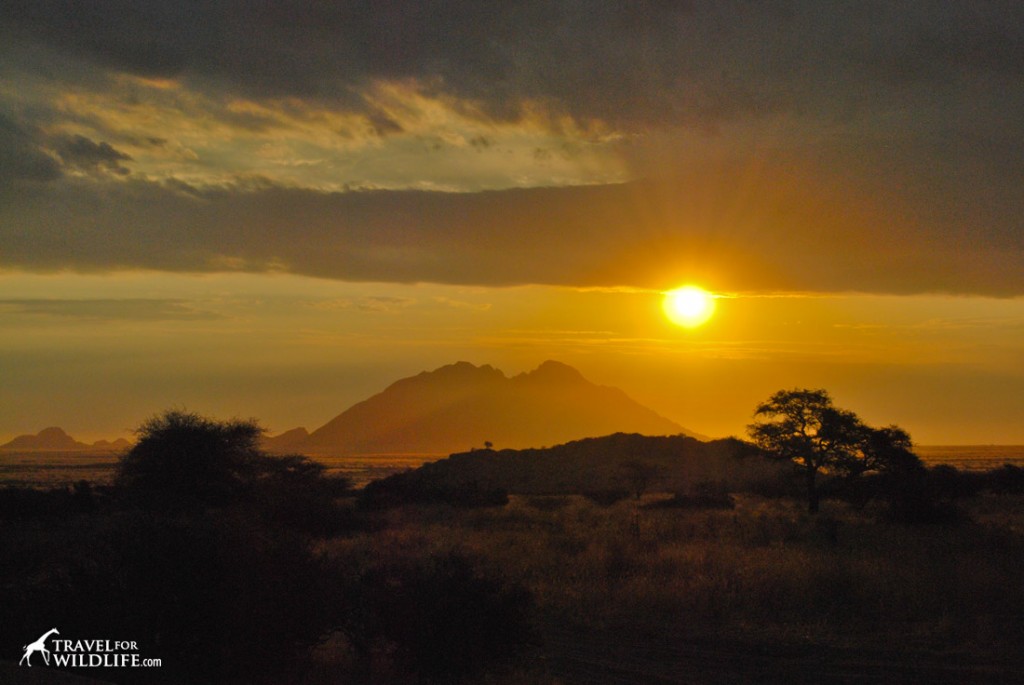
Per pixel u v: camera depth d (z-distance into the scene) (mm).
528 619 14086
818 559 23328
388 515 47125
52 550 20234
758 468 89375
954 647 14711
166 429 33750
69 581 12555
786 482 62219
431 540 29844
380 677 13047
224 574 12336
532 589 19875
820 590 19078
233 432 34688
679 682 12992
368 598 13617
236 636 12477
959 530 32250
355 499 61531
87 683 8789
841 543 29094
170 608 12078
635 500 68375
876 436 49094
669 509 54094
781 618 17297
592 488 86562
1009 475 65250
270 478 35312
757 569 21547
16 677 8867
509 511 51094
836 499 55719
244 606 12414
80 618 12055
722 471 92812
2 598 12773
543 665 13898
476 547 27328
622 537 30938
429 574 13844
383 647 14445
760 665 13984
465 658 12898
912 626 16250
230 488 33906
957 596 18125
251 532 13531
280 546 13398
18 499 38469
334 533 34094
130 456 33969
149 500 31906
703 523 38344
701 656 14648
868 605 17875
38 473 133250
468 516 46125
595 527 38375
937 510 37656
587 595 19203
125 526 13398
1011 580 19375
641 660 14375
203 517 15773
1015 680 12734
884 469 48969
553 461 104125
